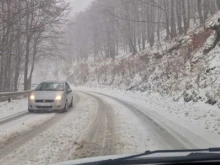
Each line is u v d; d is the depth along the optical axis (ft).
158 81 87.20
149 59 115.44
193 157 10.43
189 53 78.95
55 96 46.60
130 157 11.05
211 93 50.08
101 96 89.51
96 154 21.77
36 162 19.86
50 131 31.01
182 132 30.55
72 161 11.87
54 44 120.98
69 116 42.78
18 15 61.31
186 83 65.36
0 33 72.43
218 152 11.27
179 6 117.70
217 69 57.21
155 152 12.10
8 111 49.60
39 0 58.80
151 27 150.00
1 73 95.35
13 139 27.22
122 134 29.37
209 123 35.22
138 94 90.89
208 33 77.71
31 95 47.39
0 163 19.69
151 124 35.58
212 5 125.08
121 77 137.69
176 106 53.78
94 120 38.68
